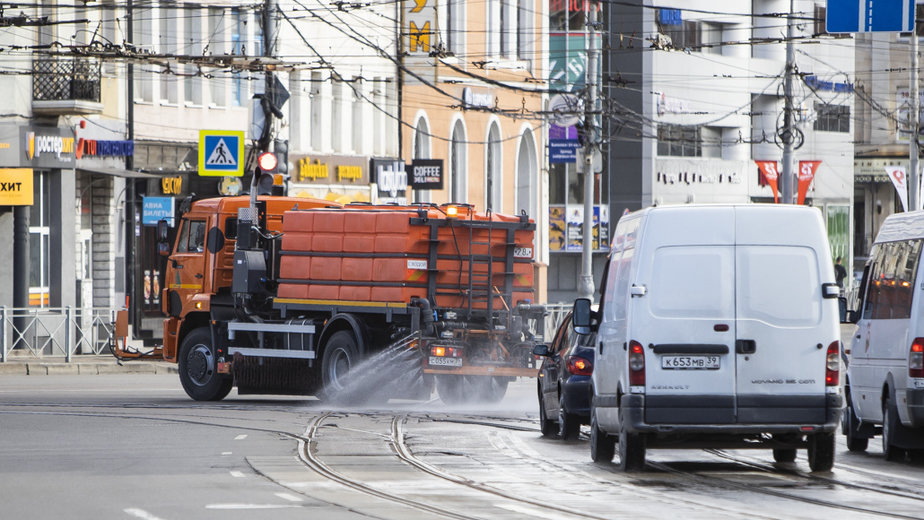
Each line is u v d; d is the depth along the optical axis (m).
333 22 145.50
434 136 160.12
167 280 81.50
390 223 73.56
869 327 53.25
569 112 141.12
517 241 77.00
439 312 73.94
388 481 42.34
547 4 180.00
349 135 150.25
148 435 56.31
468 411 71.44
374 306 73.75
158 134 127.00
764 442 45.06
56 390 83.44
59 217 117.25
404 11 139.38
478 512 35.97
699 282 43.28
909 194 136.12
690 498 38.88
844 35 112.31
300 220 76.38
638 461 44.69
